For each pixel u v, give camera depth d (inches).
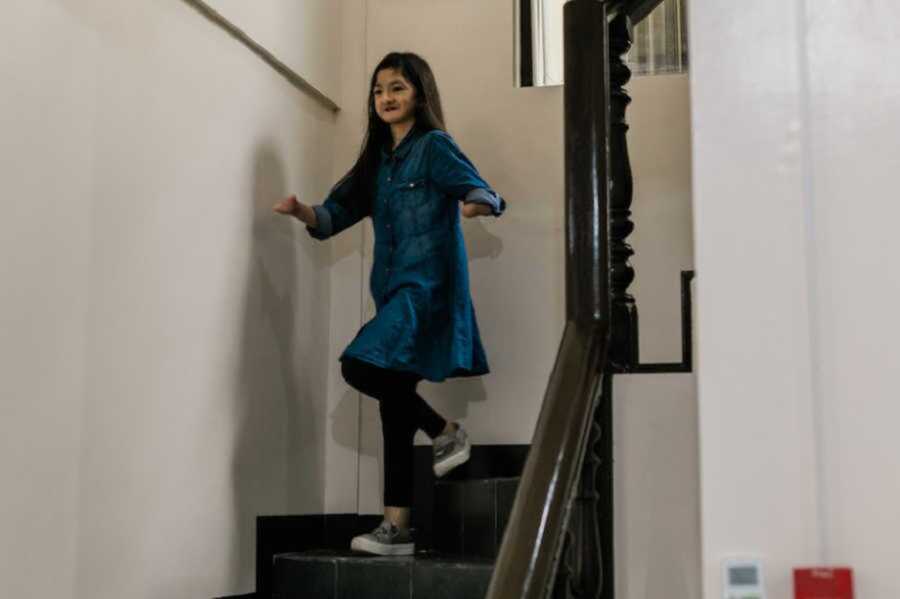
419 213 121.5
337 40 148.4
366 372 117.5
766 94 60.8
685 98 137.1
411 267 119.8
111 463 98.3
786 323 59.2
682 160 135.9
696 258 60.0
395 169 124.8
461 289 121.0
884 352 58.2
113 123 99.9
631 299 80.4
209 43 116.0
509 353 140.8
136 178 102.9
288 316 132.6
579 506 70.2
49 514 90.4
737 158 60.4
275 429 128.6
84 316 95.1
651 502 95.6
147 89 104.8
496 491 121.9
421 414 122.3
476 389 140.9
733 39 61.3
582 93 75.7
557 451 62.2
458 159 120.9
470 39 147.0
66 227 93.1
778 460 58.4
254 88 125.5
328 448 141.7
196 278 112.6
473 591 105.4
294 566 113.6
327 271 143.8
